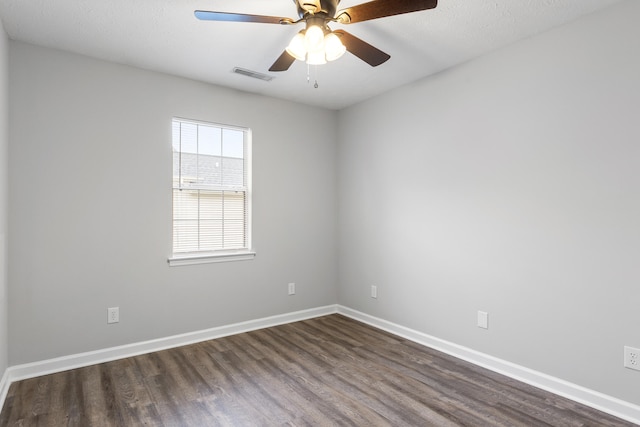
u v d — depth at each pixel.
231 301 3.68
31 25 2.45
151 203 3.21
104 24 2.44
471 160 3.00
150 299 3.21
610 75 2.23
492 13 2.30
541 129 2.55
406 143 3.57
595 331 2.30
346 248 4.32
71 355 2.86
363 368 2.87
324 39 1.88
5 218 2.52
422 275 3.42
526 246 2.64
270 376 2.73
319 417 2.19
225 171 3.69
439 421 2.15
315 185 4.28
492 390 2.52
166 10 2.27
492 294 2.86
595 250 2.30
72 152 2.87
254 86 3.61
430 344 3.33
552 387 2.50
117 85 3.05
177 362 2.98
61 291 2.82
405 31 2.53
